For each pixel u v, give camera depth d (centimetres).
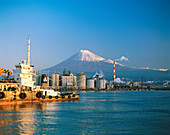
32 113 7656
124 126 5859
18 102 9856
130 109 9275
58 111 8256
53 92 11888
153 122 6372
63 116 7238
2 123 6066
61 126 5812
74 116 7269
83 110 8731
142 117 7194
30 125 5881
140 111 8638
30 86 10656
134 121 6506
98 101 13962
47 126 5800
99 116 7338
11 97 9675
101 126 5844
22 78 10525
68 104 10738
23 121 6328
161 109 9294
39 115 7306
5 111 7994
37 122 6241
